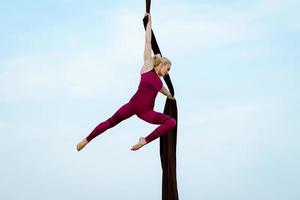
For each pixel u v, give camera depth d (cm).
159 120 643
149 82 643
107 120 645
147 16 672
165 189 701
